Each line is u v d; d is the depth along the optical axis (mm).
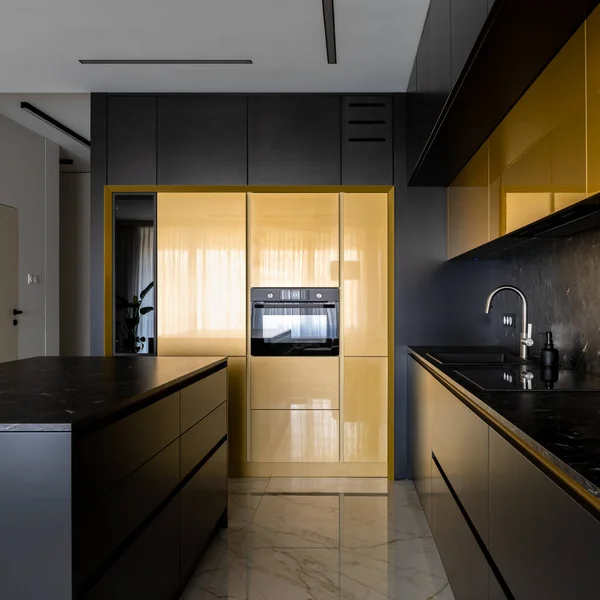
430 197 4070
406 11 2867
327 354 4164
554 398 1876
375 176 4059
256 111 4059
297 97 4059
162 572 2037
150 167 4070
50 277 6145
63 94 4680
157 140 4070
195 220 4172
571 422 1495
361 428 4145
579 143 1624
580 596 1019
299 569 2633
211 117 4059
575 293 2645
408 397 4008
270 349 4168
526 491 1343
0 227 5230
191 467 2432
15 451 1356
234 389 4176
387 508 3463
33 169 5785
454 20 2168
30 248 5754
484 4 1666
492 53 1863
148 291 4188
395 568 2646
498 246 3023
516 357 3199
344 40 3207
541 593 1230
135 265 4188
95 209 4086
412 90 3619
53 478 1349
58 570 1349
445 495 2490
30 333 5766
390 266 4121
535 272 3193
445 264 4070
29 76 3756
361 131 4059
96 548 1483
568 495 1082
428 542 2945
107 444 1567
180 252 4172
